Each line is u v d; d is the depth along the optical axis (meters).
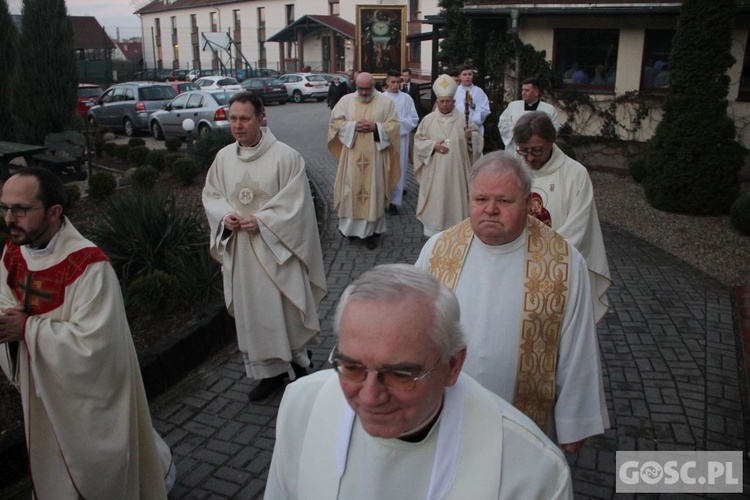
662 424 4.17
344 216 7.88
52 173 2.81
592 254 3.69
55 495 2.80
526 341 2.47
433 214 7.50
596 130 13.79
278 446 1.70
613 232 8.68
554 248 2.52
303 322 4.40
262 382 4.52
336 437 1.59
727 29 9.16
